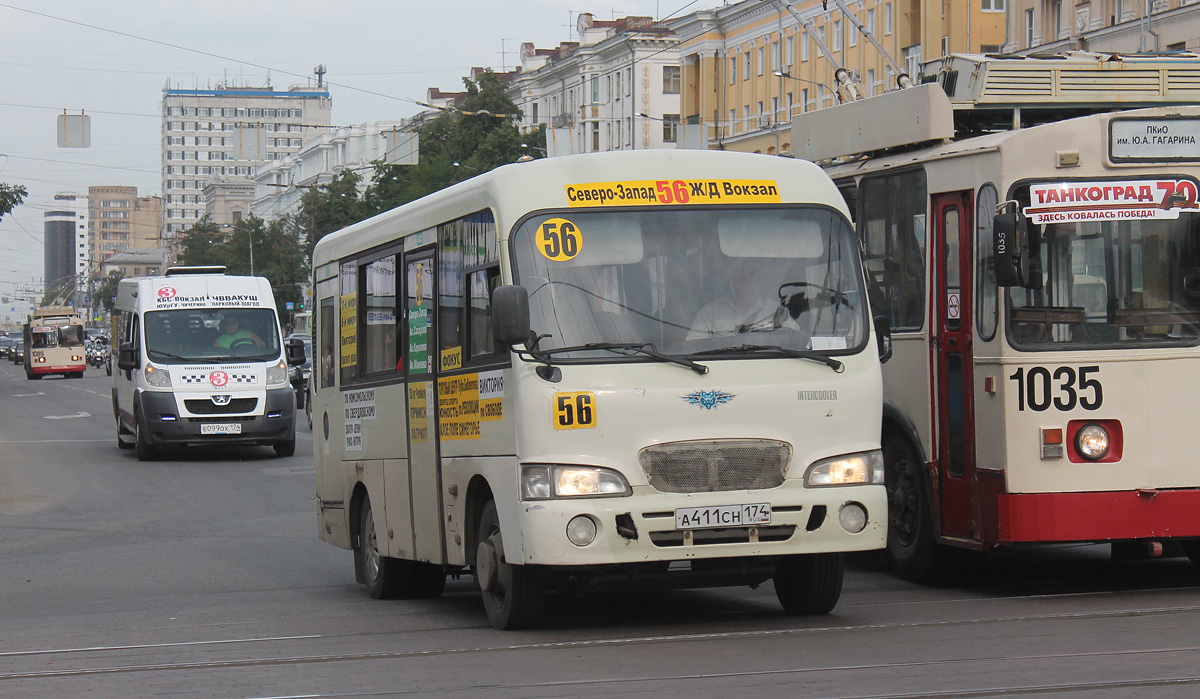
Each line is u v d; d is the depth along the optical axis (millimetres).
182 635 10344
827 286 9688
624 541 9047
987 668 8000
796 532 9250
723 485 9188
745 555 9219
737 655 8625
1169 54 12148
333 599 12414
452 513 10445
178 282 29406
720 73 86375
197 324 28984
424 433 10992
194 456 29766
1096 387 10586
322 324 13883
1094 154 10734
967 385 11109
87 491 23125
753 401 9266
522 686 7906
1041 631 9242
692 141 85375
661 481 9117
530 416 9109
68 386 71375
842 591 11648
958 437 11273
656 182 9664
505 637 9609
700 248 9547
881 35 69000
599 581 9250
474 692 7793
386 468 11914
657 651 8859
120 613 11828
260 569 14648
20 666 9141
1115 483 10578
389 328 11852
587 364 9164
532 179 9586
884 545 9484
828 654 8586
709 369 9250
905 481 12164
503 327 8930
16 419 43406
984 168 10891
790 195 9812
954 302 11312
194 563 15195
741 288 9523
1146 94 11922
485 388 9734
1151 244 10789
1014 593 11219
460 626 10359
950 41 64812
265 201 186625
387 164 89688
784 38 78938
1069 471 10547
